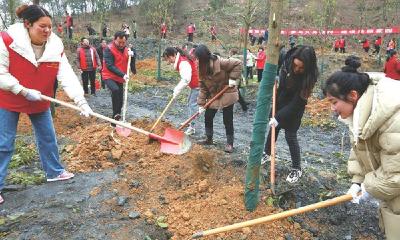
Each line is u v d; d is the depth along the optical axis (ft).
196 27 113.70
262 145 12.92
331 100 9.22
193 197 14.23
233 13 110.73
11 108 13.82
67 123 26.71
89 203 13.84
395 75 21.06
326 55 71.15
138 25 129.90
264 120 12.66
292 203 14.71
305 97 14.85
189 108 23.91
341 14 111.86
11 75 13.35
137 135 19.81
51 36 14.08
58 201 13.89
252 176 13.15
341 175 19.35
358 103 8.81
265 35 79.66
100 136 19.16
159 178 15.49
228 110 18.65
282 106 16.03
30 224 12.52
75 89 14.73
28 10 13.02
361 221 14.30
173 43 85.51
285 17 95.81
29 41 13.34
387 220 9.64
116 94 22.56
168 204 13.88
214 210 13.41
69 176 15.81
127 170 16.35
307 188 15.61
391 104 8.20
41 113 14.79
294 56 14.40
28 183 15.56
